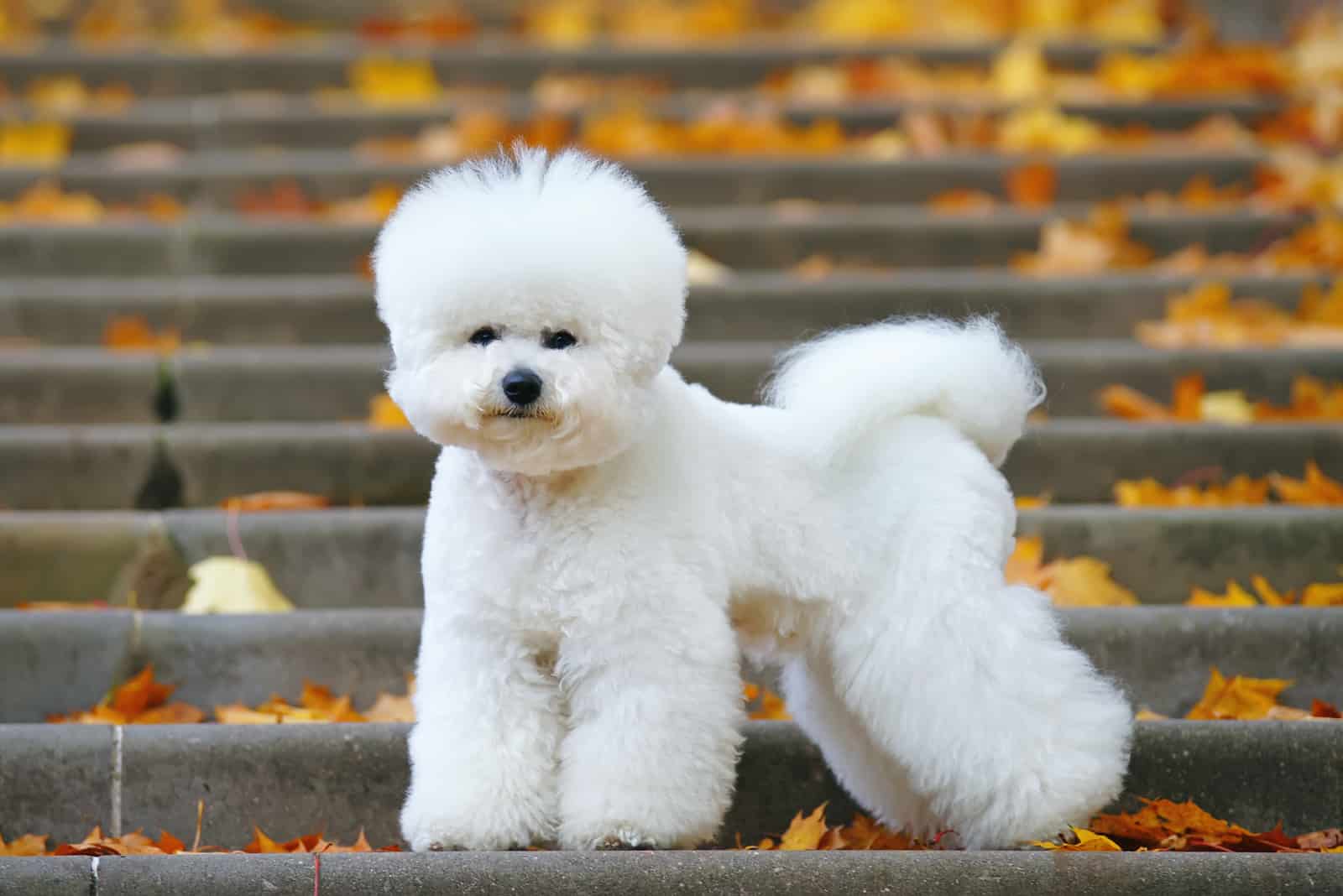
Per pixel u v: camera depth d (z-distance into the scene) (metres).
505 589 5.50
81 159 13.01
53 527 8.44
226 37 15.34
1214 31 15.27
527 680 5.65
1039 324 10.85
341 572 8.52
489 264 5.22
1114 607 7.80
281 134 13.17
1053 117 13.05
